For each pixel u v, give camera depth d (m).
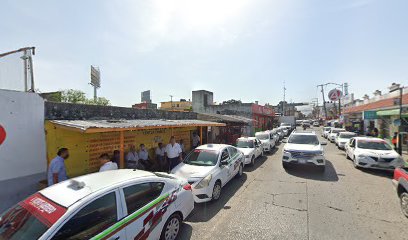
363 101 26.38
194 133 13.12
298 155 9.26
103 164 5.74
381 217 5.04
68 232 2.61
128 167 7.88
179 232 4.52
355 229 4.51
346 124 30.12
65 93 17.45
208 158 7.07
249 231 4.52
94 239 2.77
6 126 5.32
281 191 6.90
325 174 8.97
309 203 5.90
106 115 8.09
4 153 5.29
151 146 10.05
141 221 3.40
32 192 5.76
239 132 21.64
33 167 5.82
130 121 7.99
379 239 4.14
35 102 5.87
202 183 5.83
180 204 4.27
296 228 4.59
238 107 27.98
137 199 3.49
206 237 4.32
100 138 7.55
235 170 8.10
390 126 17.91
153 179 3.93
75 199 2.93
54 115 6.37
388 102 18.09
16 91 5.49
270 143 15.45
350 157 11.50
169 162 8.97
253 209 5.59
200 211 5.55
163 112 11.41
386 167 8.86
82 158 6.98
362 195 6.46
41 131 6.01
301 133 11.17
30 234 2.55
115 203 3.17
